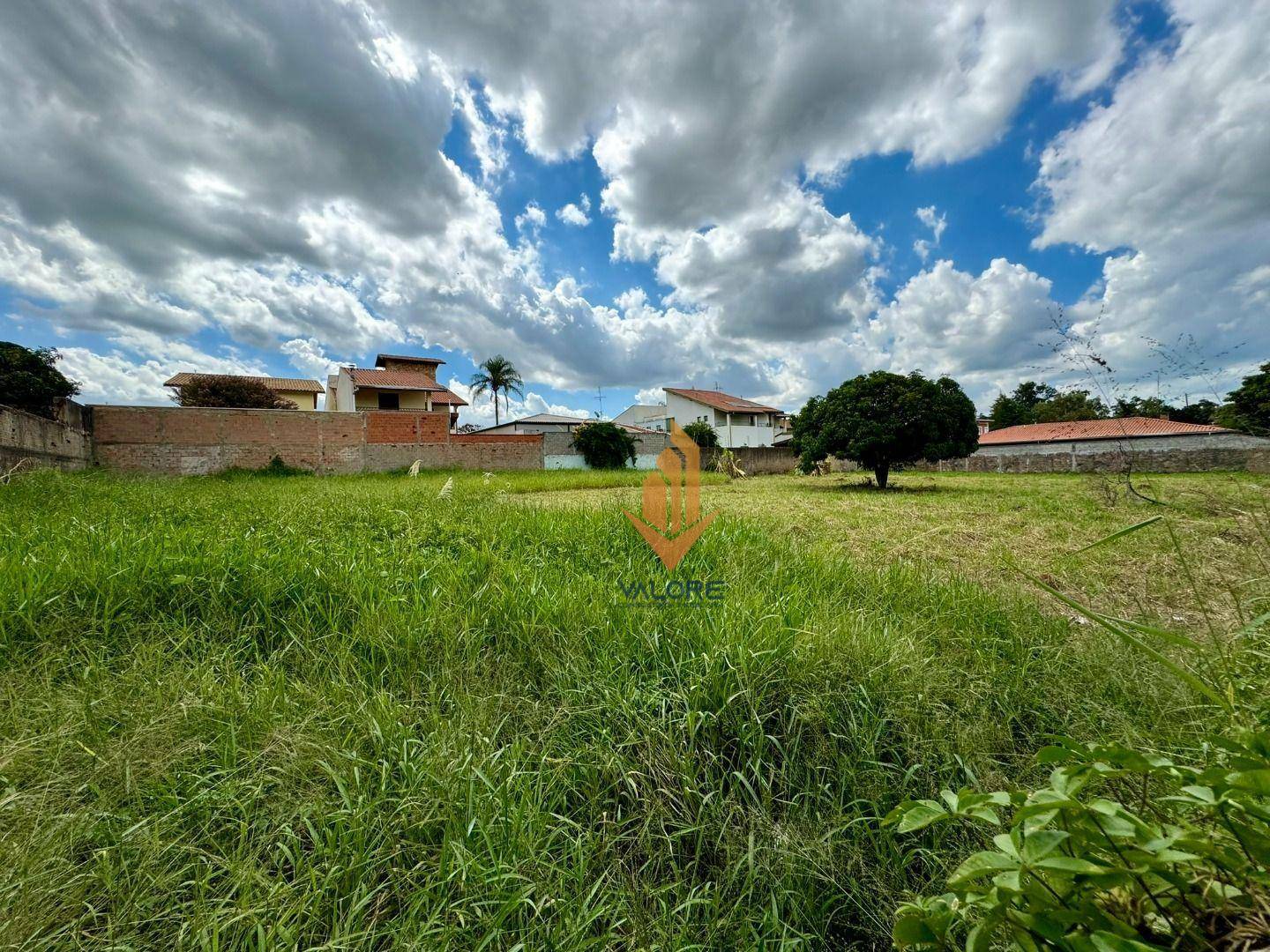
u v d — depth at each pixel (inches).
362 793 51.1
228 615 81.4
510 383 1488.7
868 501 366.3
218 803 48.6
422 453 694.5
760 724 63.8
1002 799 25.4
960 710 70.0
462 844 46.2
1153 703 68.9
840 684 70.2
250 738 55.6
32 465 314.0
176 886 42.2
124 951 37.1
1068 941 21.5
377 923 42.3
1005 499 364.2
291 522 149.8
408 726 61.0
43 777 48.6
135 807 47.0
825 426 537.0
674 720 65.3
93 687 60.1
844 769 60.6
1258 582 93.6
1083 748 25.1
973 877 23.8
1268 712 40.4
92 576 78.8
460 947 41.2
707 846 54.6
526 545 143.6
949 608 107.8
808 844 52.4
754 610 87.7
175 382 1055.0
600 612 88.4
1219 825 26.7
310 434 613.6
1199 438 723.4
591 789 58.2
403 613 85.4
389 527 157.9
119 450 515.5
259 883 42.3
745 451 952.9
